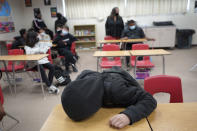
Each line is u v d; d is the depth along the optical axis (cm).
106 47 350
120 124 88
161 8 647
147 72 317
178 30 642
